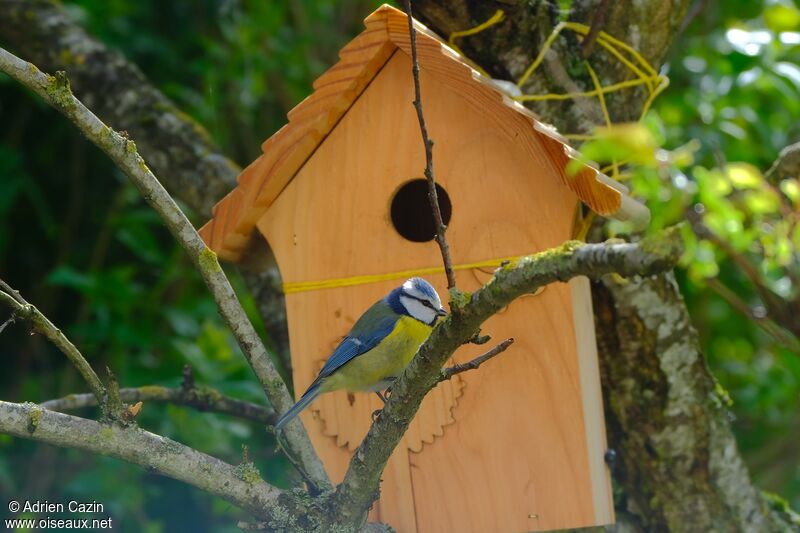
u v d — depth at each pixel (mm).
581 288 7789
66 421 6547
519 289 5727
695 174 5617
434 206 6078
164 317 14008
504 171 7684
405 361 7871
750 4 13266
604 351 8773
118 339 12820
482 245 7723
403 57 7797
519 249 7656
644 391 8758
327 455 8070
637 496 8961
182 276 13766
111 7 14445
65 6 13836
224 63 13891
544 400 7672
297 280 8039
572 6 8867
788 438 13422
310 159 8008
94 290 13156
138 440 6711
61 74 6680
